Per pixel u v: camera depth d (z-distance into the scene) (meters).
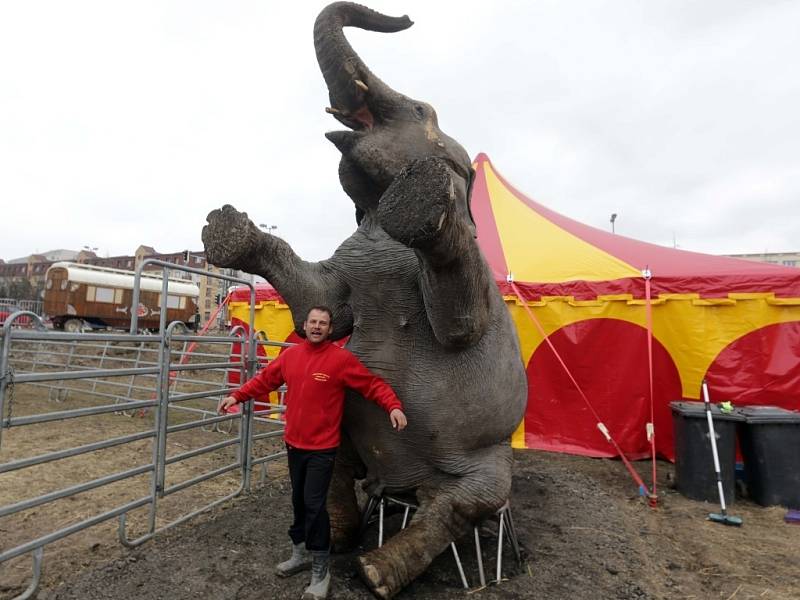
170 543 3.75
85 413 3.28
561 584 3.21
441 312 2.68
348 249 3.27
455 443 3.09
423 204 2.14
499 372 3.16
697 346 6.42
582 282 6.90
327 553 2.95
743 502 5.27
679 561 3.80
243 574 3.20
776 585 3.48
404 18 3.23
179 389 11.24
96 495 4.94
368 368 3.13
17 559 3.62
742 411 5.36
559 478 5.57
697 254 7.73
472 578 3.22
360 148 2.89
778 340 6.14
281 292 3.12
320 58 2.91
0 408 2.78
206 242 2.87
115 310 23.52
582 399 6.92
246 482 5.04
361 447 3.34
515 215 8.80
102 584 3.07
